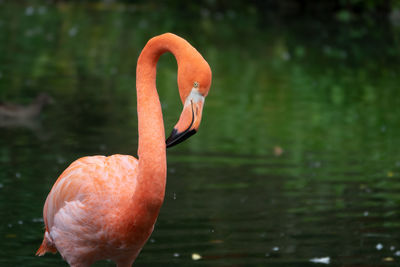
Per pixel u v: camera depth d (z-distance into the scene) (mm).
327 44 24938
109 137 11648
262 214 8375
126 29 26625
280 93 16547
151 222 5137
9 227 7656
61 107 13945
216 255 7062
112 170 5410
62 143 11172
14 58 19359
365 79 18734
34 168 9773
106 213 5207
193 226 7938
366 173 10180
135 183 5332
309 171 10242
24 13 30219
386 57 22484
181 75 4867
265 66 20219
